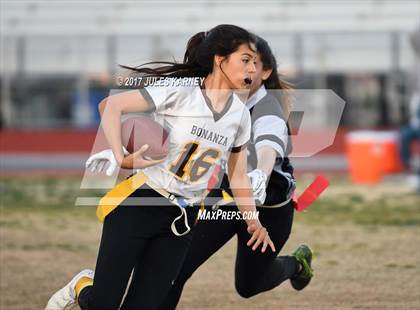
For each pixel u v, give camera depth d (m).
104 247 13.13
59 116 74.06
